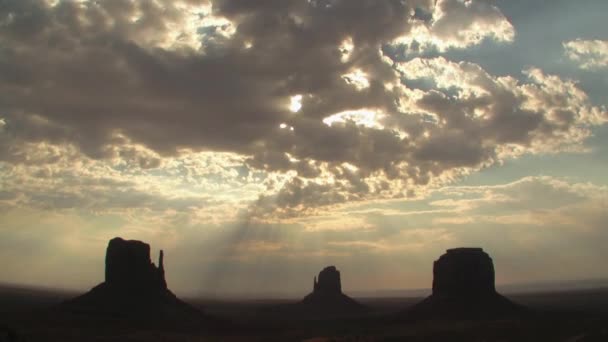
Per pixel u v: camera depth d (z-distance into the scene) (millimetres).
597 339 120000
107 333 132750
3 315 147500
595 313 197625
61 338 120938
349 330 162625
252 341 136500
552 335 132875
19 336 103000
